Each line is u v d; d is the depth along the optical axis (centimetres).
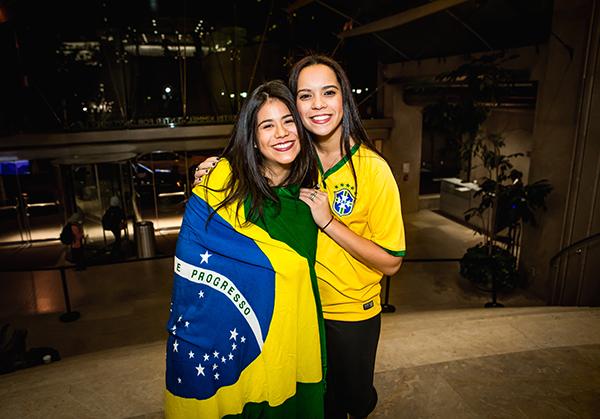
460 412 257
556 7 834
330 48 1557
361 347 207
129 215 1433
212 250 165
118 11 1352
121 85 1410
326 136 183
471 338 340
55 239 1380
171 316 172
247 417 188
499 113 1439
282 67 1537
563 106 838
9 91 1276
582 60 784
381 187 182
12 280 1061
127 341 762
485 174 1525
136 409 265
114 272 1096
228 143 170
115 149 1320
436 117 1053
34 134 1230
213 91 1505
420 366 301
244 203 167
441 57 1312
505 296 934
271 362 179
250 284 169
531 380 286
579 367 300
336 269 194
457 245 1283
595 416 254
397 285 983
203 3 1422
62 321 837
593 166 726
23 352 528
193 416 176
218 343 172
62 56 1333
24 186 1396
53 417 260
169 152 1459
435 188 1933
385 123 1598
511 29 970
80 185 1382
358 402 220
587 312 395
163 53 1435
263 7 1467
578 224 764
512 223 941
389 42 1417
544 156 898
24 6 1247
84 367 324
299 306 180
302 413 198
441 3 956
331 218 178
